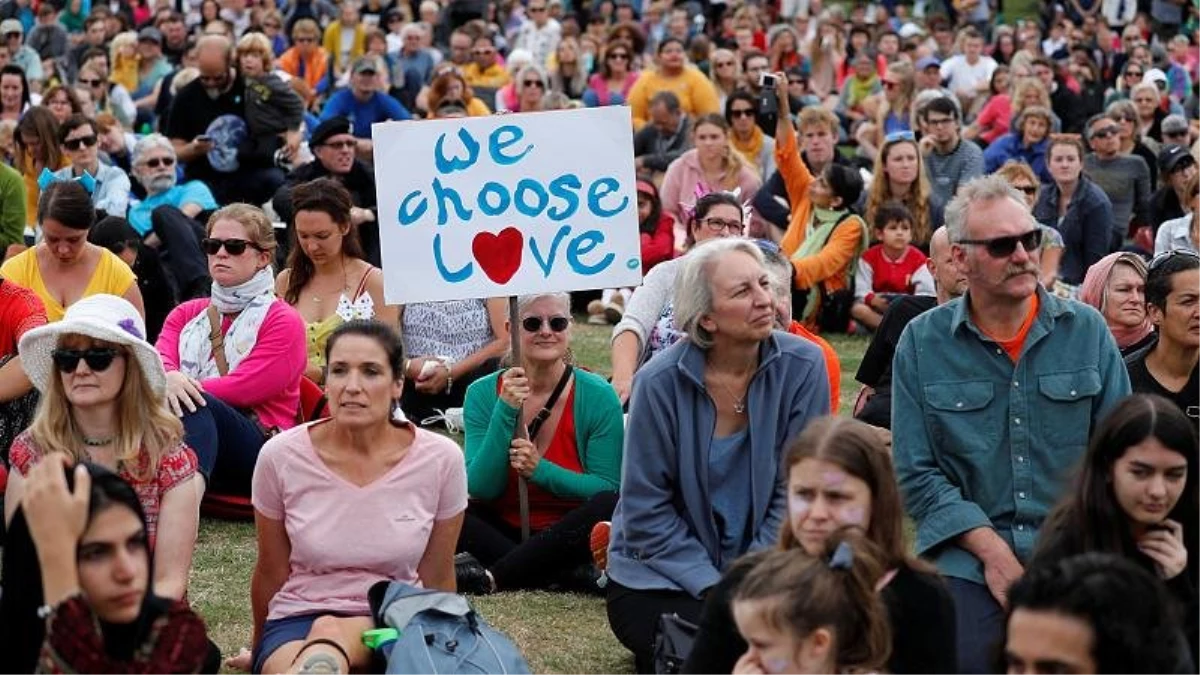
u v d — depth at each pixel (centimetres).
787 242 1720
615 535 853
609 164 1002
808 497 670
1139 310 1064
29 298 1045
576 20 3703
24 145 1736
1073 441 812
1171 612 587
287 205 1633
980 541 792
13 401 1018
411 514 824
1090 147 2241
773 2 3869
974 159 1955
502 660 764
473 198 997
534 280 998
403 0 3669
